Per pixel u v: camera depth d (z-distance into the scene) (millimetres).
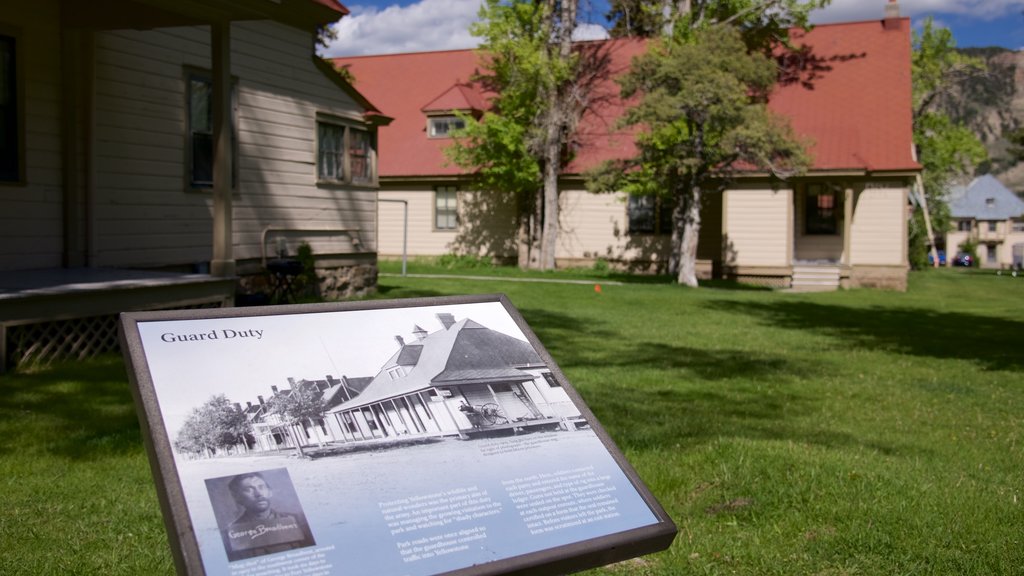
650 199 26500
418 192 29047
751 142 18984
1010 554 3895
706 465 5199
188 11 9188
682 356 10586
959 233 89500
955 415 7359
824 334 13594
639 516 2316
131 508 4234
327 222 14672
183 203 11656
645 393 7871
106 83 10344
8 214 9391
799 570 3764
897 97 25625
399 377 2400
